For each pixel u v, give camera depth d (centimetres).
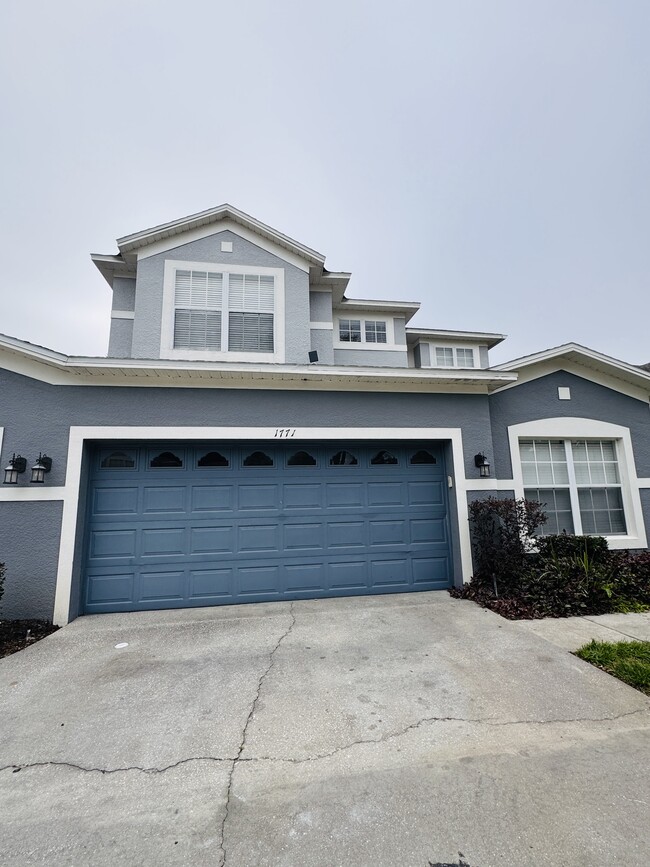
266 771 270
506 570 634
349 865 198
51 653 471
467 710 337
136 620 577
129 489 639
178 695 373
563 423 812
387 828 220
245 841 213
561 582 632
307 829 220
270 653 462
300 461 693
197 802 243
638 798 237
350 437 688
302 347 856
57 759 285
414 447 735
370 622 555
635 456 840
